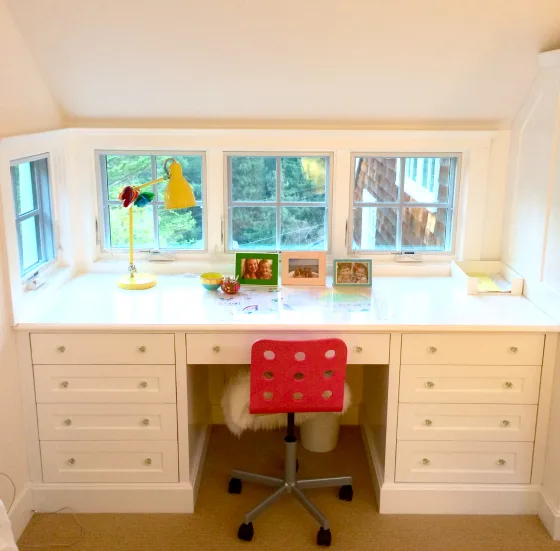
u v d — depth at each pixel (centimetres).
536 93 267
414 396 255
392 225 320
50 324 244
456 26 240
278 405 240
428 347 250
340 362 234
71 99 280
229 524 259
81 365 251
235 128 294
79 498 264
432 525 260
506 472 264
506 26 240
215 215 313
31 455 260
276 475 290
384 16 235
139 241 321
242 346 249
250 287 294
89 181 303
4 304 238
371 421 296
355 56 255
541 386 253
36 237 281
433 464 263
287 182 314
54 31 243
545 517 258
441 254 322
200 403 294
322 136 297
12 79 239
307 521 262
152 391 254
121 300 273
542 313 259
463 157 308
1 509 176
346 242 318
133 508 266
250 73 264
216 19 237
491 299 278
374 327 245
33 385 253
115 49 252
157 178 313
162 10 233
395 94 276
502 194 308
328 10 233
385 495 265
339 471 293
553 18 236
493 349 250
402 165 312
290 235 322
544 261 261
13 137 234
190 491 264
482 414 257
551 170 254
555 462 252
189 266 315
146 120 293
